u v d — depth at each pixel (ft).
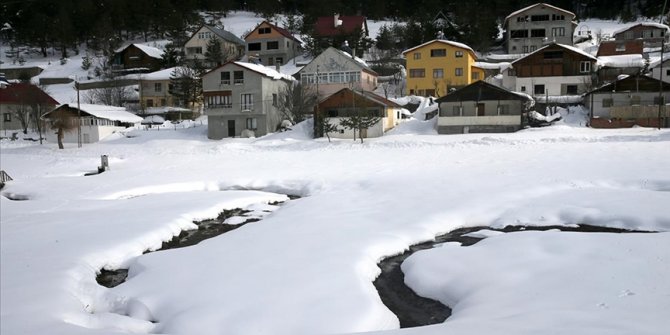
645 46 230.07
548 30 252.01
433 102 179.11
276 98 181.27
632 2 347.97
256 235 49.90
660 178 66.64
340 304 31.94
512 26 256.32
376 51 266.77
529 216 54.03
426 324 31.09
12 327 30.32
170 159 124.47
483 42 267.80
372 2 373.20
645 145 101.86
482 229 52.60
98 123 181.27
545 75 184.65
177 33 349.41
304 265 39.42
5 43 375.45
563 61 183.01
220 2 407.44
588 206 55.01
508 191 64.34
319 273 37.42
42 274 40.57
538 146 110.32
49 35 345.72
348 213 58.29
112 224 56.85
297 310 31.27
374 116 152.35
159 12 372.17
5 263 43.98
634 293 29.27
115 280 42.04
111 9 368.48
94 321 32.27
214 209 65.67
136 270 42.39
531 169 80.07
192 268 40.22
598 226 50.37
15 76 302.86
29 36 349.00
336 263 39.65
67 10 362.33
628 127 140.77
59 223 58.54
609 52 209.97
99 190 82.02
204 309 32.12
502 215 55.57
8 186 89.71
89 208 67.56
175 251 45.75
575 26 266.36
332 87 198.80
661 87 142.00
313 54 264.93
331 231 50.06
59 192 82.23
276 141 150.30
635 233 43.80
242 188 84.58
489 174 77.66
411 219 54.03
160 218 58.90
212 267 40.11
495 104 153.89
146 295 35.73
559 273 34.01
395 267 41.88
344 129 154.20
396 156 109.29
